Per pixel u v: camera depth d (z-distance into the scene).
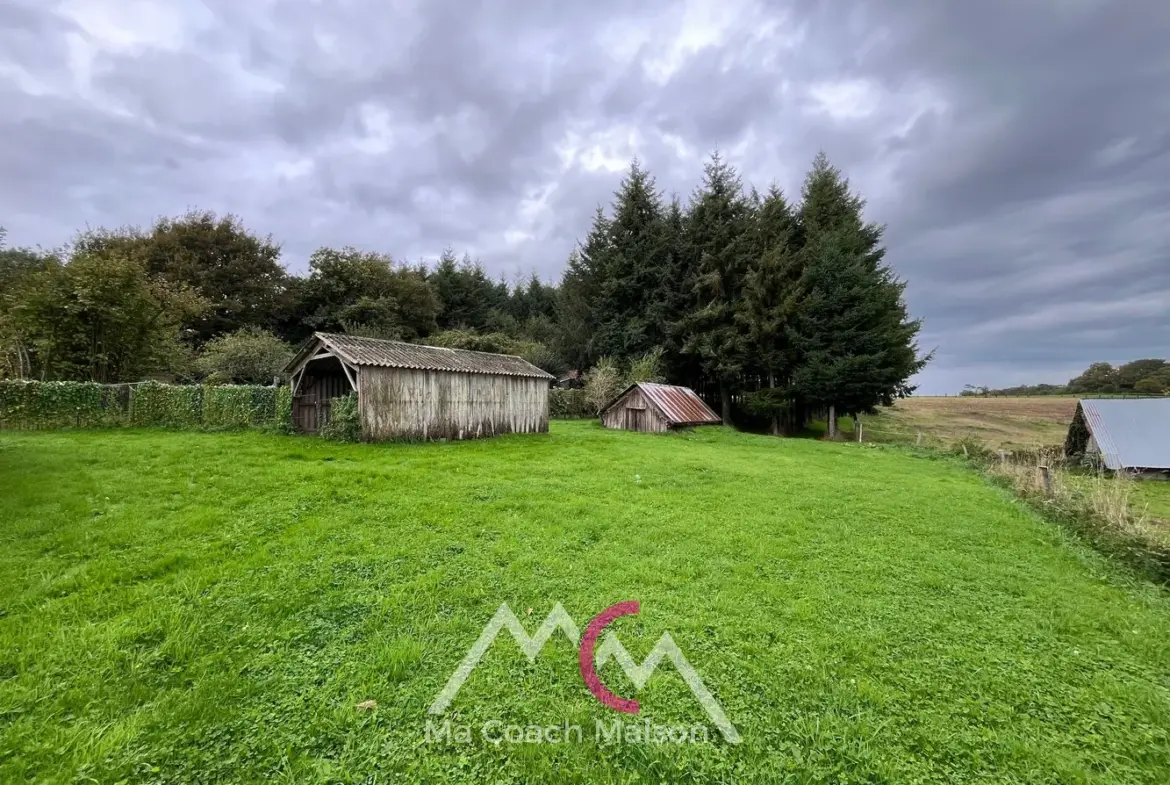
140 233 31.64
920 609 4.77
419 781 2.53
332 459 10.98
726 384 31.55
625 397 25.25
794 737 2.93
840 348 26.19
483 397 17.48
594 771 2.64
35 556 5.15
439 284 44.62
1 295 18.81
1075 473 17.78
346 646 3.77
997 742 2.92
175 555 5.23
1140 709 3.30
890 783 2.58
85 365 17.89
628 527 6.92
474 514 7.09
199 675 3.36
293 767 2.59
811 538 6.90
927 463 17.41
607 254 34.12
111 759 2.59
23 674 3.24
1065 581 5.81
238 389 15.97
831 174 30.78
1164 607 5.20
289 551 5.52
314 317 36.09
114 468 8.93
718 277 30.17
